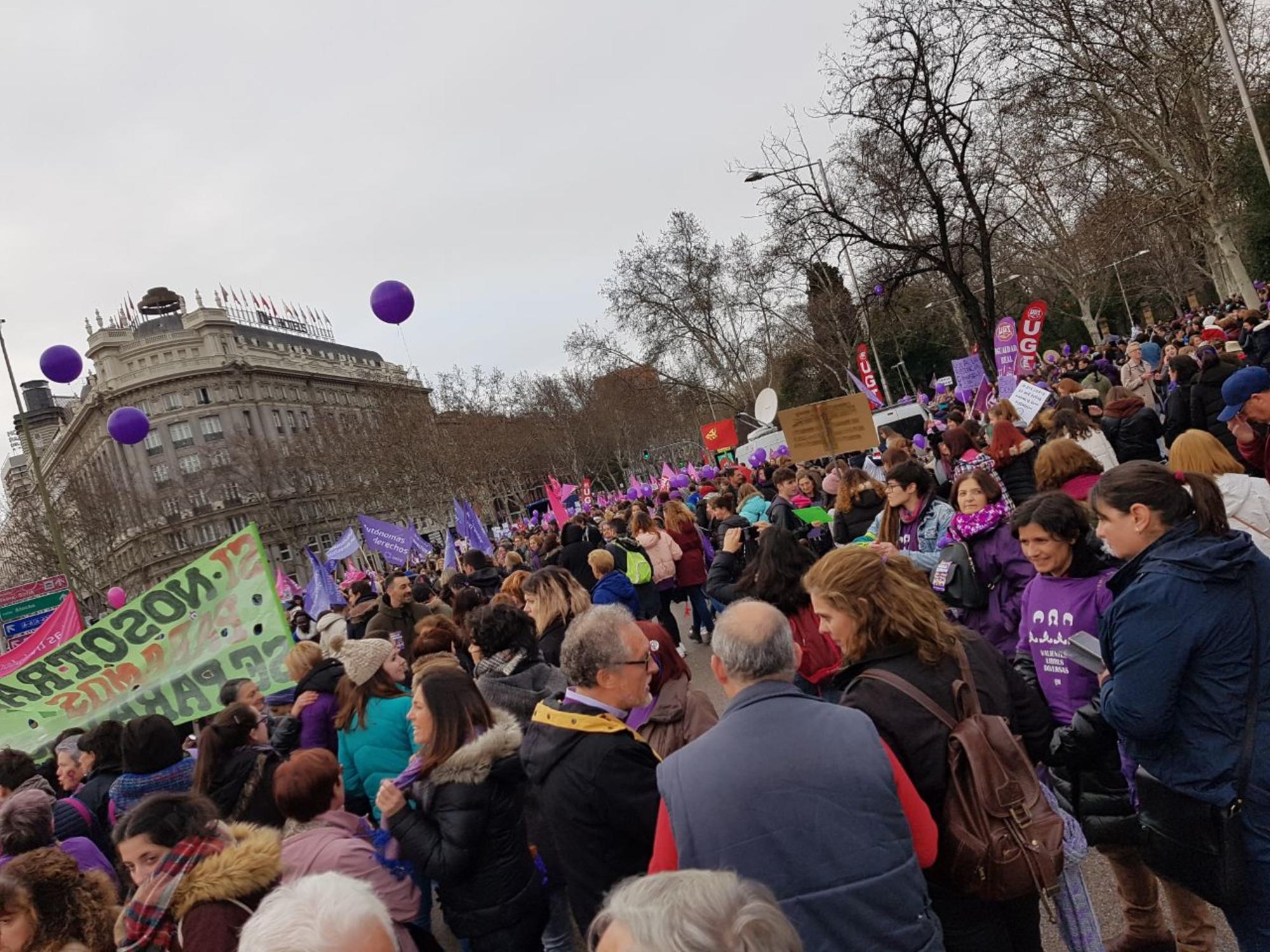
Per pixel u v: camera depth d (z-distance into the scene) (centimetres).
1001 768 243
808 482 984
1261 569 235
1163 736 237
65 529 4244
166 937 258
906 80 1859
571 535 1070
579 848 279
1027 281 5097
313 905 176
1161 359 1543
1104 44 2164
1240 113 2475
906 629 261
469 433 5741
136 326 9494
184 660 623
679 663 384
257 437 7269
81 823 468
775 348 5328
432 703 329
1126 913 320
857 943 201
